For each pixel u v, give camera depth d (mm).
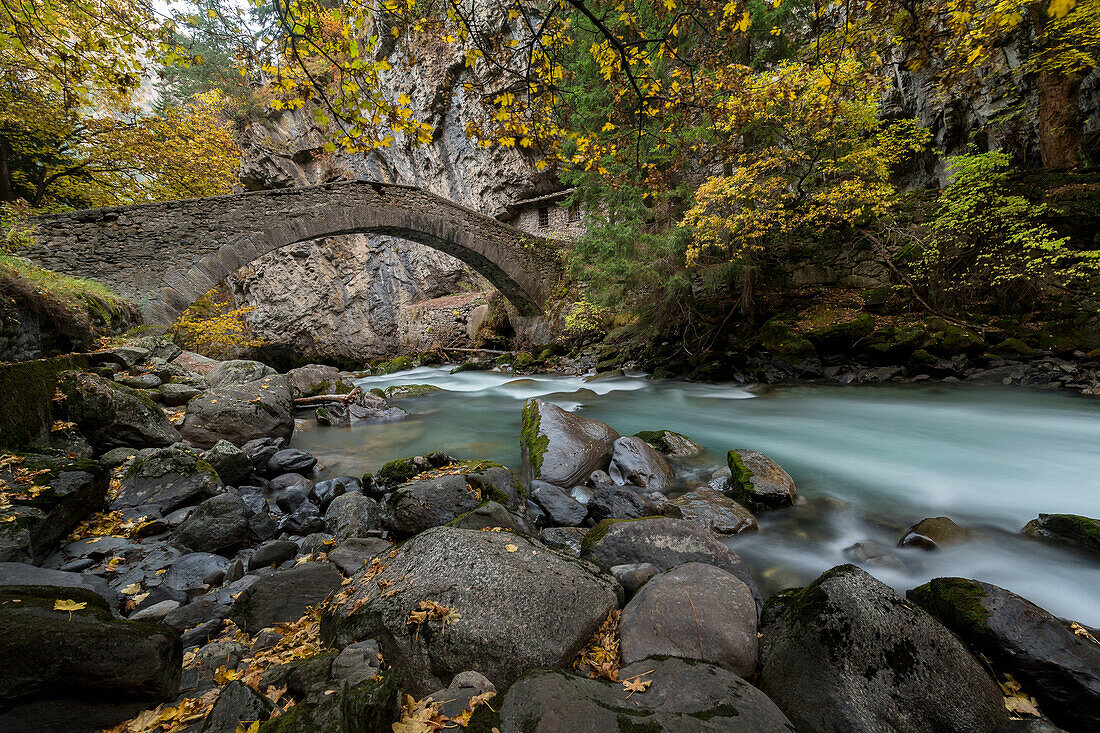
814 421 8086
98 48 4117
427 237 16391
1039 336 9586
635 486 5082
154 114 13516
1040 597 2998
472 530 2844
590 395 11180
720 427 7969
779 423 8086
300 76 3051
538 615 2156
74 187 14305
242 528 3703
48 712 1536
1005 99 11453
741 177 9852
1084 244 9867
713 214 10375
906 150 12945
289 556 3508
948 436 6852
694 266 11484
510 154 20594
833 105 5914
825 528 4199
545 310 19047
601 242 11305
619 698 1805
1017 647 2148
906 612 2146
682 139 9883
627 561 3203
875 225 11828
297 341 26906
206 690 1887
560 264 19484
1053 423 7141
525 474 5625
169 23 3381
